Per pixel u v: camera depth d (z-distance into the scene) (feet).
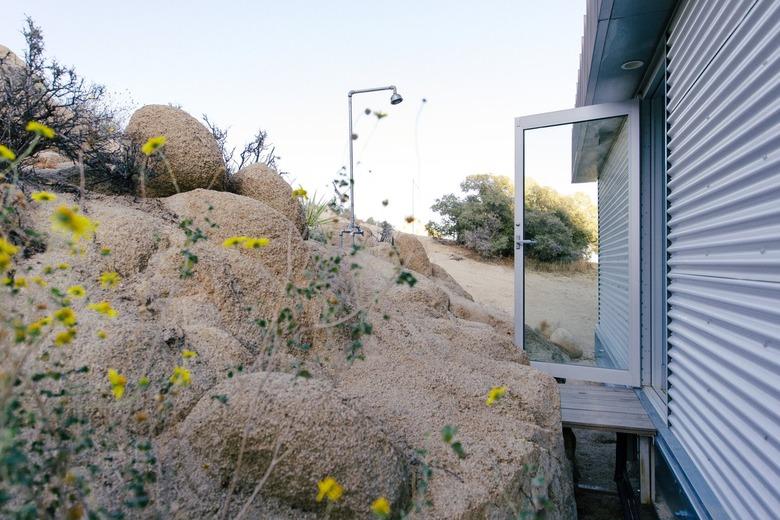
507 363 11.25
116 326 6.89
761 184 6.83
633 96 15.40
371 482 5.98
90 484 5.00
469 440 7.89
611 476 13.16
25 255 8.06
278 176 13.79
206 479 5.77
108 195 11.21
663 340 14.25
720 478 8.18
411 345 10.56
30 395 5.31
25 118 10.09
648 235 14.47
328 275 6.96
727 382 7.79
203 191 11.42
